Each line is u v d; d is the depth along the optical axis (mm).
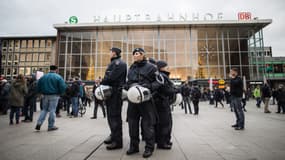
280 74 42656
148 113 3043
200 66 28344
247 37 28922
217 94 15062
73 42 29688
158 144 3375
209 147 3398
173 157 2828
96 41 29547
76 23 29078
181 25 29016
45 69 38938
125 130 5250
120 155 2928
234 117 8234
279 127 5574
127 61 28938
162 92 3438
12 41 40344
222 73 28109
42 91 4988
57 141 3775
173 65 28609
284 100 9898
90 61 29156
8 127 5438
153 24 28719
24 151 3080
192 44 28953
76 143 3625
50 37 39438
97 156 2871
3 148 3254
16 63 39719
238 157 2834
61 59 29328
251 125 5969
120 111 3445
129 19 31906
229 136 4340
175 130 5137
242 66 28219
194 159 2740
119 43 29391
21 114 8492
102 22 28906
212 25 28984
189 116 8664
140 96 2773
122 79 3475
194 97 9500
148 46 29172
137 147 3070
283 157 2838
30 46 40000
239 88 5348
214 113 10086
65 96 9070
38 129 4891
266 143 3678
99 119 7453
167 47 29031
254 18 29125
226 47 28781
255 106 15516
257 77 27906
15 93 5992
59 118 7828
